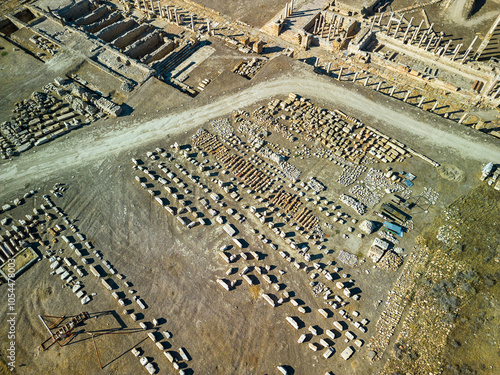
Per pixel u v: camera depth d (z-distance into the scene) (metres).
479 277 37.47
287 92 53.72
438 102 53.69
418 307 35.91
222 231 41.00
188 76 57.06
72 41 59.47
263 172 45.66
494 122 50.78
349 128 49.22
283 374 32.38
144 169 45.91
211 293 37.00
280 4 69.31
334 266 38.59
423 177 44.97
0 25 64.19
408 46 59.31
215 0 70.75
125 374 32.72
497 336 34.03
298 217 41.88
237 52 60.41
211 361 33.28
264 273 38.06
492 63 55.44
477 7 65.62
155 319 35.34
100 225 41.62
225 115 51.34
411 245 39.84
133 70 56.19
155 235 40.81
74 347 34.03
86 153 47.56
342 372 32.69
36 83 54.47
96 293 37.09
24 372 32.84
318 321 35.31
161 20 66.44
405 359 33.09
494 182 44.00
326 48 61.62
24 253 39.47
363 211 42.22
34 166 46.38
